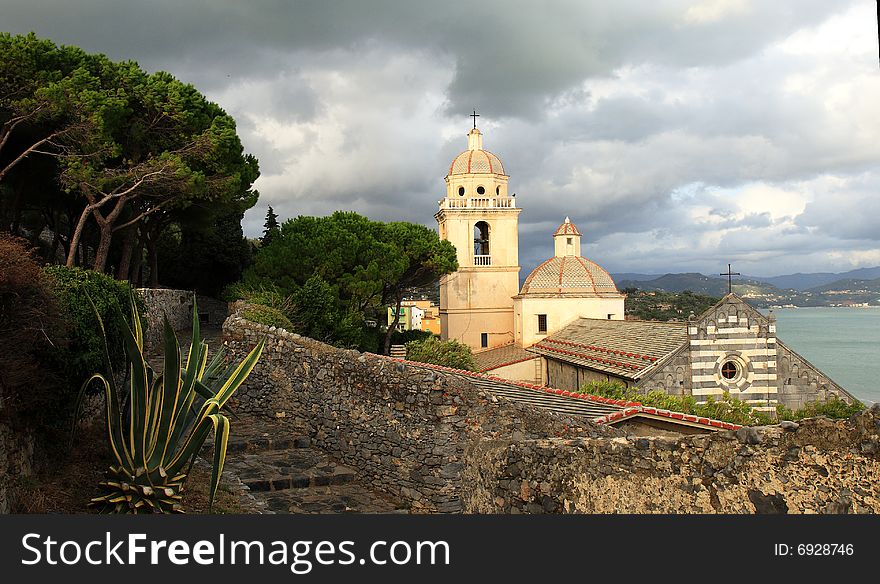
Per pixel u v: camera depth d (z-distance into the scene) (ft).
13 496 27.30
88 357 35.42
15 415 28.45
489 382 55.98
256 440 48.32
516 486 27.07
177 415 31.07
